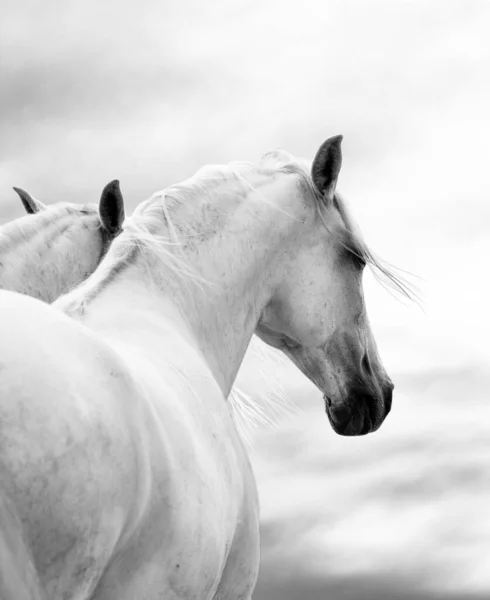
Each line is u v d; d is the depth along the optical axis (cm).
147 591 273
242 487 329
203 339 369
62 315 260
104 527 242
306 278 400
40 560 229
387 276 409
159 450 268
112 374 257
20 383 230
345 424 415
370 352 424
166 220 366
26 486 224
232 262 377
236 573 336
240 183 388
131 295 343
